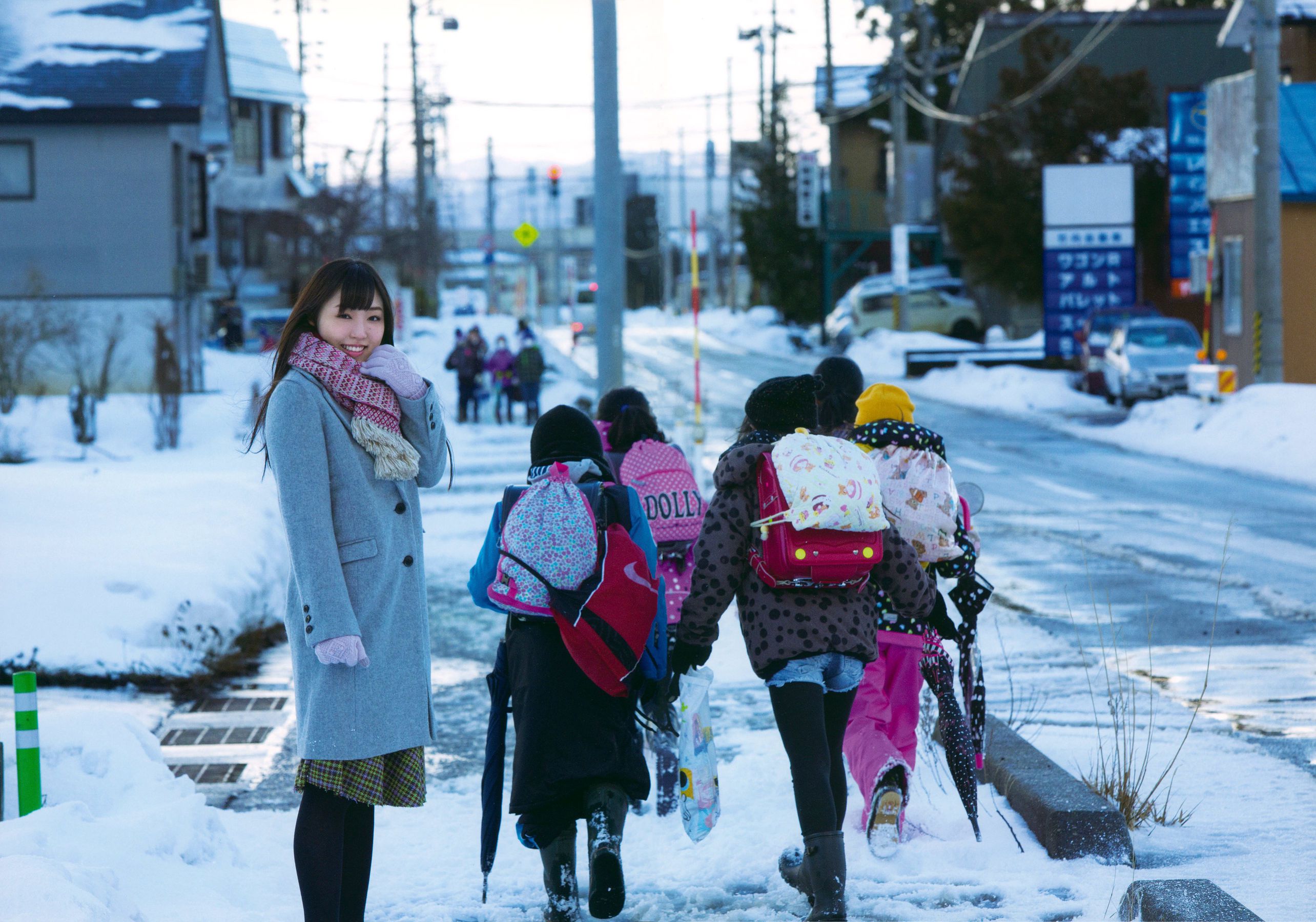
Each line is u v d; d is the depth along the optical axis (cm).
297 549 390
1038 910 457
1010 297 4747
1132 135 4253
